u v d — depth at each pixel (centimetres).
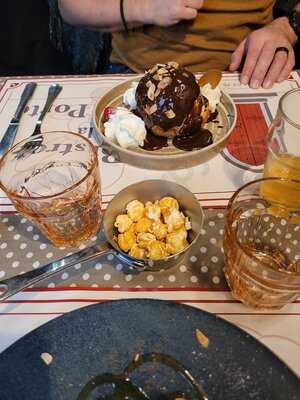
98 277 46
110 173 60
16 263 48
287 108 60
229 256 40
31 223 52
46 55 143
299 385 32
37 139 54
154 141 64
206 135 64
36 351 36
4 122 70
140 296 44
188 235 47
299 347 39
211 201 54
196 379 34
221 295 44
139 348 36
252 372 34
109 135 63
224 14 86
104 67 121
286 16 94
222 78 78
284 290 36
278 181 42
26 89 77
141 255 44
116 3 88
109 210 48
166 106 59
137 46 93
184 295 44
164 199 49
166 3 81
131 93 67
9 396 33
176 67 62
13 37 139
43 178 55
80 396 34
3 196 56
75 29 118
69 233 49
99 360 36
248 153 62
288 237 45
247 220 45
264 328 40
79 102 74
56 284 45
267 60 77
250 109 70
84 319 37
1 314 43
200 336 36
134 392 34
